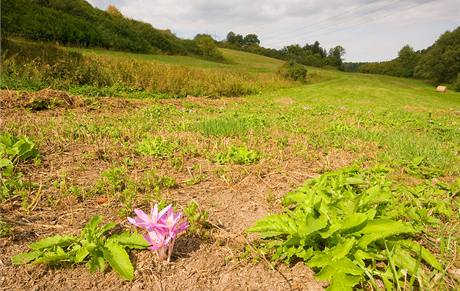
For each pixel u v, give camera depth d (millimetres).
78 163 1133
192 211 782
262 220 715
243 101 4574
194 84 5051
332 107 4012
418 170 1229
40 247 632
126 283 583
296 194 845
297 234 647
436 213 867
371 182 1017
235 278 608
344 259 582
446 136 2150
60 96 2496
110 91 3855
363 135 1845
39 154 1157
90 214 797
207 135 1675
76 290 564
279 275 618
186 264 635
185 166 1170
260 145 1515
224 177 1061
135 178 1014
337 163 1320
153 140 1391
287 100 5078
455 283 597
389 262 591
